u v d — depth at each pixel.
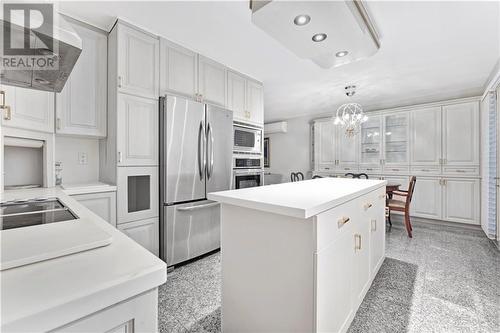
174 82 2.37
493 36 2.22
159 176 2.28
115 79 2.01
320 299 1.11
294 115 6.12
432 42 2.34
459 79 3.44
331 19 1.31
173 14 1.93
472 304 1.75
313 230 1.08
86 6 1.82
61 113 1.88
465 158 3.74
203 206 2.47
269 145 6.85
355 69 3.06
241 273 1.34
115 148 2.01
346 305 1.42
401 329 1.49
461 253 2.76
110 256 0.57
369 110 4.94
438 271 2.29
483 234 3.49
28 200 1.30
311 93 4.17
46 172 1.85
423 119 4.13
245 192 1.54
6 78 1.25
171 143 2.25
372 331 1.47
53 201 1.31
